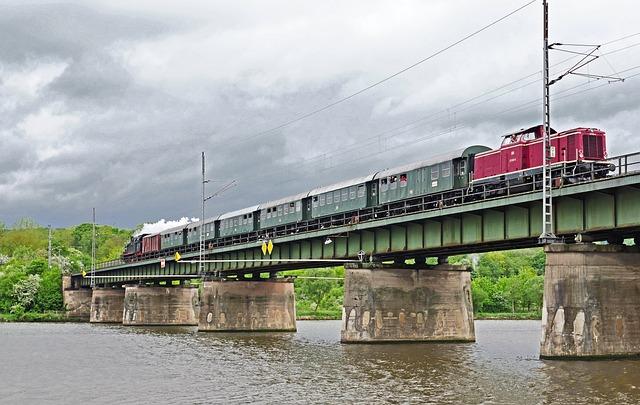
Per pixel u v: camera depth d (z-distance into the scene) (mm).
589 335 50719
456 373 53531
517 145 63500
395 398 44156
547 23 52500
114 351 81312
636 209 47281
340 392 46938
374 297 73875
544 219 51500
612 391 42594
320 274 190375
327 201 89312
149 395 48719
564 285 51031
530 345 78375
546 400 41219
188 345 86438
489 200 56875
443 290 75688
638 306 51438
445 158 71500
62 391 51625
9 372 62781
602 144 58031
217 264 109750
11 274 197250
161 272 137500
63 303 186125
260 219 105750
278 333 105188
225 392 48812
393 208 76375
